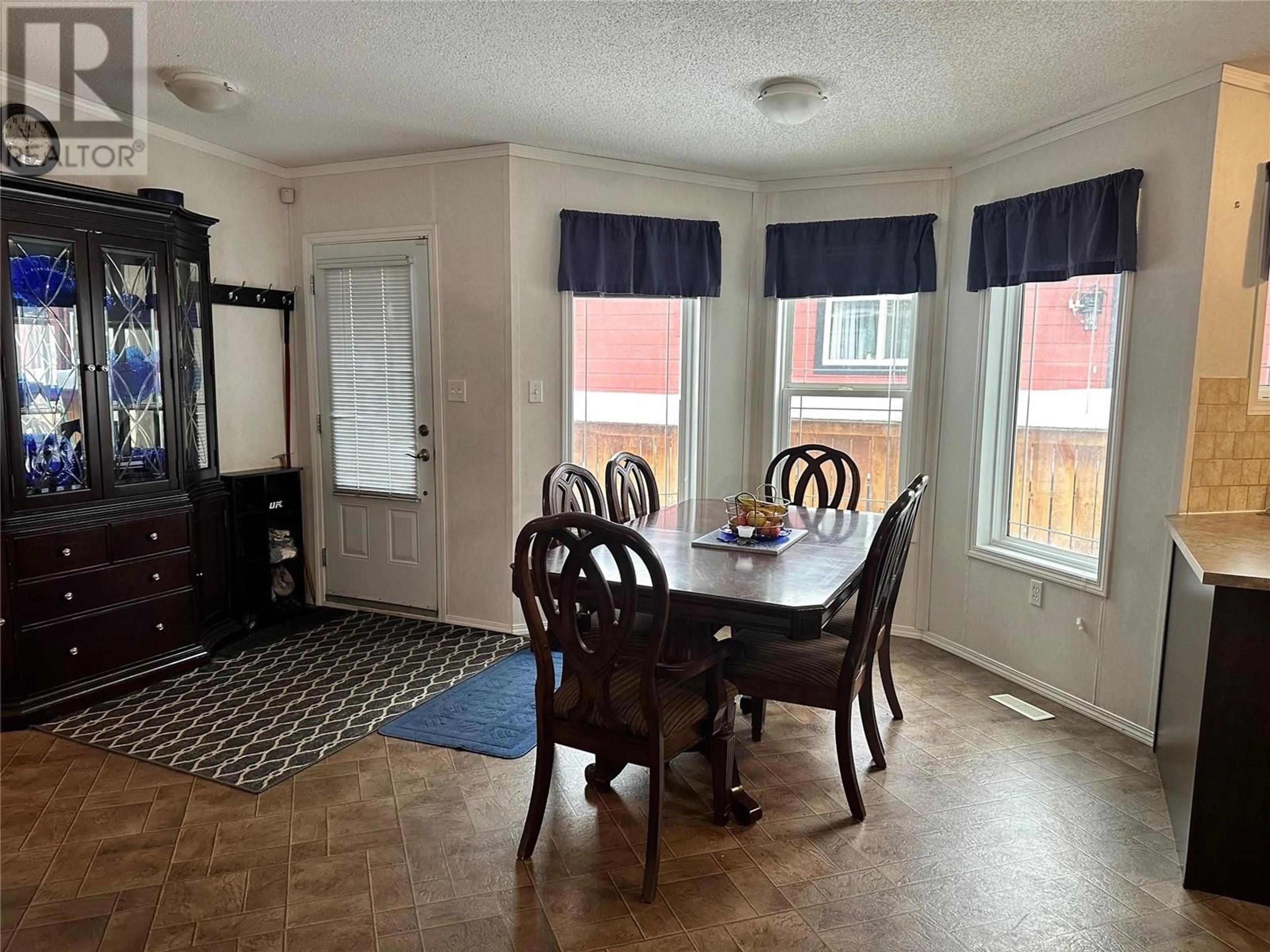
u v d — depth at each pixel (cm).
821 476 378
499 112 342
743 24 252
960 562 396
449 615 436
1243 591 204
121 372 327
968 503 390
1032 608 353
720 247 428
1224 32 249
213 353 387
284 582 444
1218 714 208
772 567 254
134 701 326
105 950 188
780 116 308
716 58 279
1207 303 281
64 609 310
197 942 191
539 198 400
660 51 274
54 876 214
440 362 419
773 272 432
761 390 449
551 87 311
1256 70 274
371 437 441
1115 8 235
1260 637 203
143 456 340
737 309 441
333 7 244
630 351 433
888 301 420
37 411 301
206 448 384
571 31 260
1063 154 337
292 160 422
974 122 340
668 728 212
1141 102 301
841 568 254
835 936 195
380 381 435
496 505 417
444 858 224
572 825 242
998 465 384
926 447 417
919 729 311
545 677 219
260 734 298
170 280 340
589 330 429
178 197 346
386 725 307
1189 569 248
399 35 264
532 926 197
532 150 394
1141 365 303
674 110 335
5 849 226
